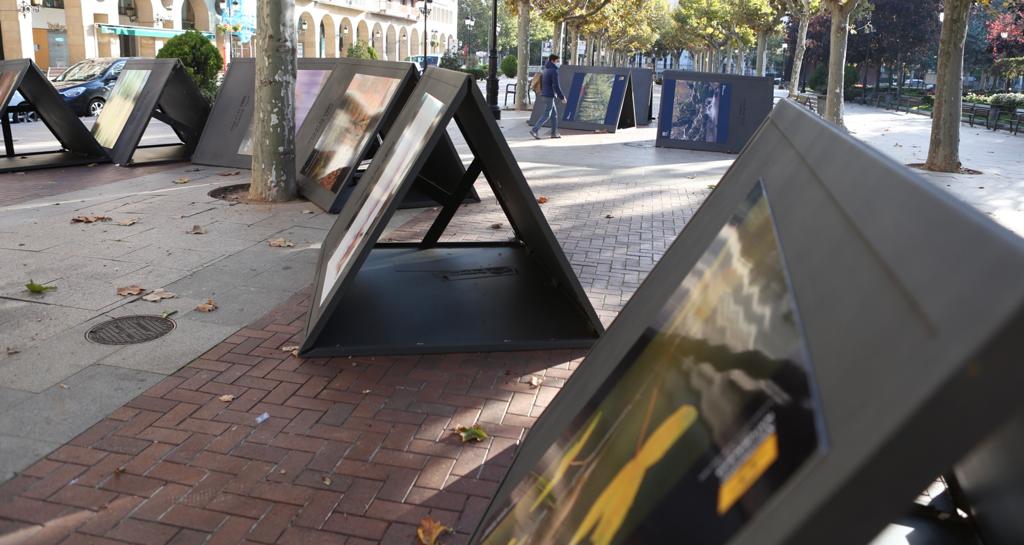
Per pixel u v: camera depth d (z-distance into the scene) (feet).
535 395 13.96
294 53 29.94
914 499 2.34
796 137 5.82
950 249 2.53
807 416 2.92
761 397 3.49
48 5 121.90
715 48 205.16
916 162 49.37
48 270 20.26
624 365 6.22
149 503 10.29
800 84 227.40
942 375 2.20
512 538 6.22
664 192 35.60
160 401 13.17
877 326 2.76
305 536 9.73
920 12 153.79
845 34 59.88
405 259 20.81
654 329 6.04
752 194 6.10
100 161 39.09
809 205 4.39
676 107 55.72
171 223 26.05
